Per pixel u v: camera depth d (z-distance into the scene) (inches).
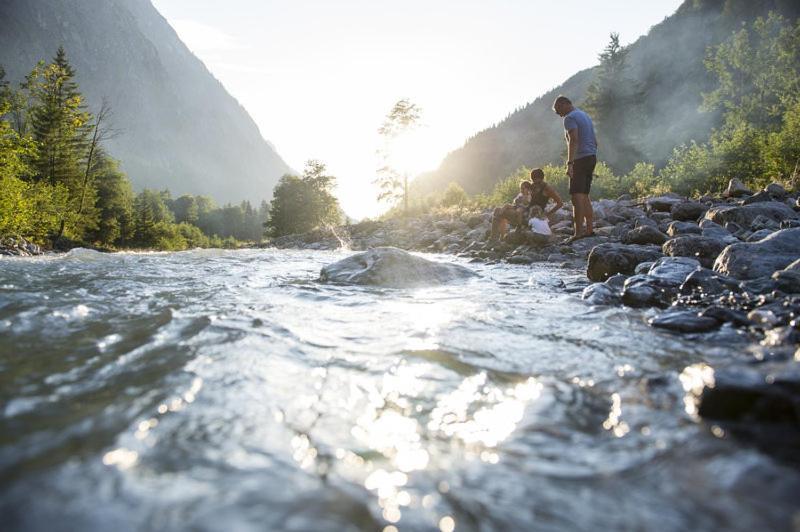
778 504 35.4
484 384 64.6
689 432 48.0
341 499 35.6
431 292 154.0
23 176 1093.8
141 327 89.4
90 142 1568.7
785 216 266.7
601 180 719.1
